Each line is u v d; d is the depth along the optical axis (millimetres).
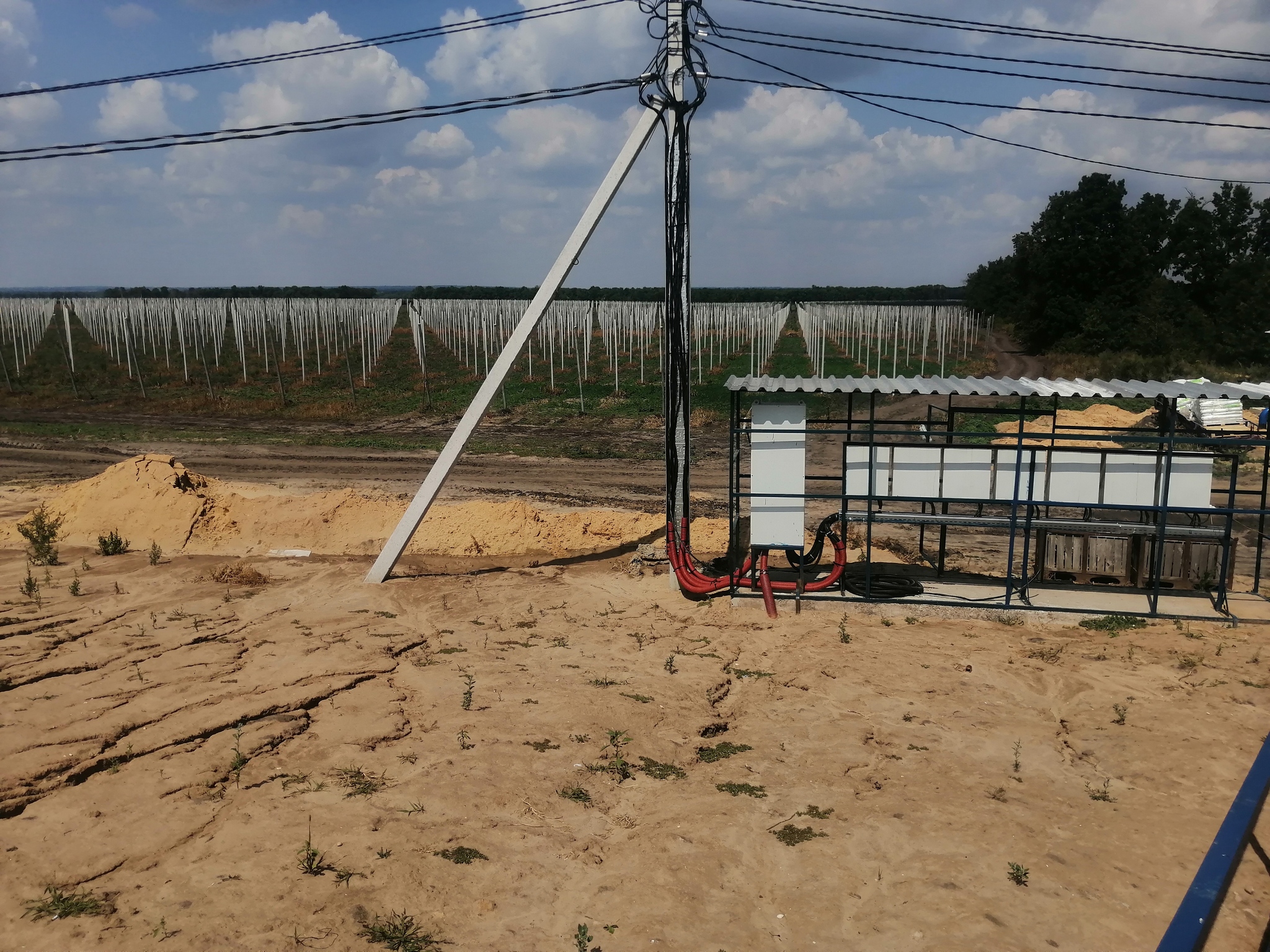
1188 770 7141
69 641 10172
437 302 55344
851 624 11156
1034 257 52250
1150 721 8109
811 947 5004
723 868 5781
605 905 5395
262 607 11727
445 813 6477
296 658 9750
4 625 10680
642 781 7078
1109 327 47500
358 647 10164
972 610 11188
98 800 6684
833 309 54125
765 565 11742
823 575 12719
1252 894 5422
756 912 5344
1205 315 47750
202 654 9828
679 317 11781
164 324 51906
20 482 21641
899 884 5609
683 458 12062
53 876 5676
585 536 15422
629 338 53875
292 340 55469
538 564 14273
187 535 15117
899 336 55750
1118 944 4973
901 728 8109
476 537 15039
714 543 14586
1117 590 11742
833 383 11195
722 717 8398
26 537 14539
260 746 7605
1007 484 11062
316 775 7129
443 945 4973
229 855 5887
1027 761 7410
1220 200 52031
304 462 24078
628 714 8344
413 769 7215
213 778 7023
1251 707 8352
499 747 7613
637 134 11477
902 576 12602
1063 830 6270
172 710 8297
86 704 8391
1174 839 6105
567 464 23656
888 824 6359
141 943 4953
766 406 11430
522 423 30344
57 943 4957
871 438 11258
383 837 6113
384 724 8094
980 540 15742
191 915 5211
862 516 11492
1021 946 4953
